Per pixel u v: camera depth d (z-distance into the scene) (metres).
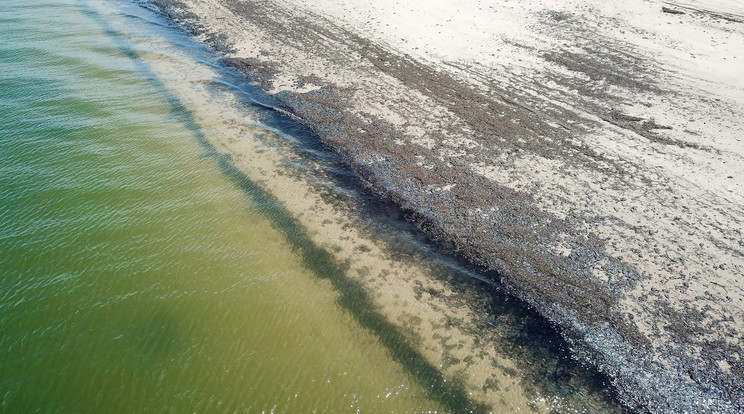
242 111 15.68
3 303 9.74
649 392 7.95
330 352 8.98
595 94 15.11
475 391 8.26
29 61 18.83
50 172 13.12
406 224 11.38
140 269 10.53
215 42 20.16
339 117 14.89
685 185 11.62
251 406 8.16
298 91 16.34
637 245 10.22
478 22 19.80
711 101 14.45
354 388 8.41
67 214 11.84
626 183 11.79
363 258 10.70
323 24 20.70
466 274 10.15
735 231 10.41
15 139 14.27
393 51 18.20
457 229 11.07
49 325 9.39
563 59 16.97
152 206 12.15
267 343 9.14
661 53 16.86
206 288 10.14
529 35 18.61
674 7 19.69
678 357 8.30
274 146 14.05
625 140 13.16
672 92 14.95
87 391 8.38
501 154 12.96
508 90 15.56
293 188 12.59
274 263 10.70
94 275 10.38
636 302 9.16
